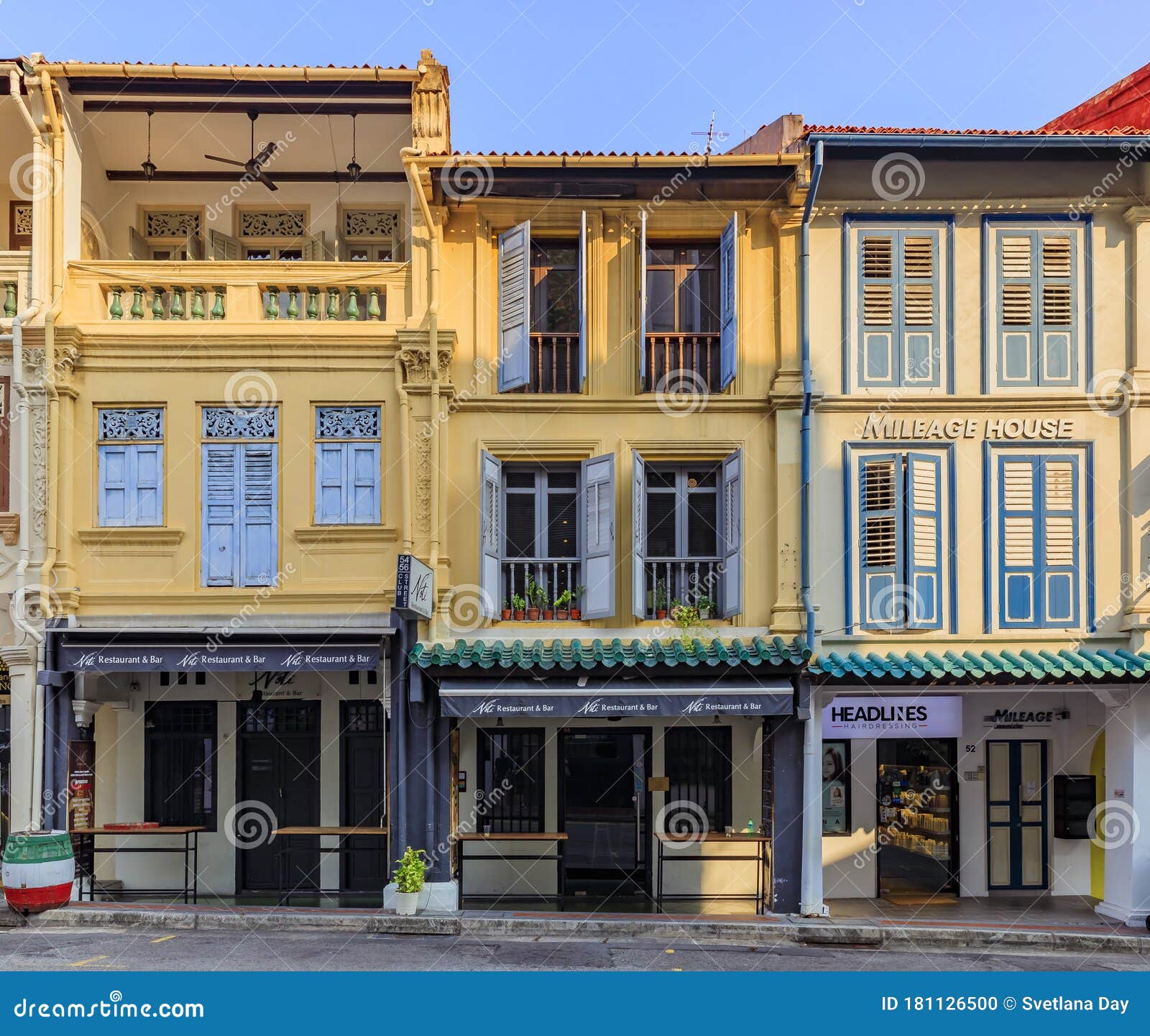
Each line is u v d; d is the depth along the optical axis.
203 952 11.11
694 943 12.00
